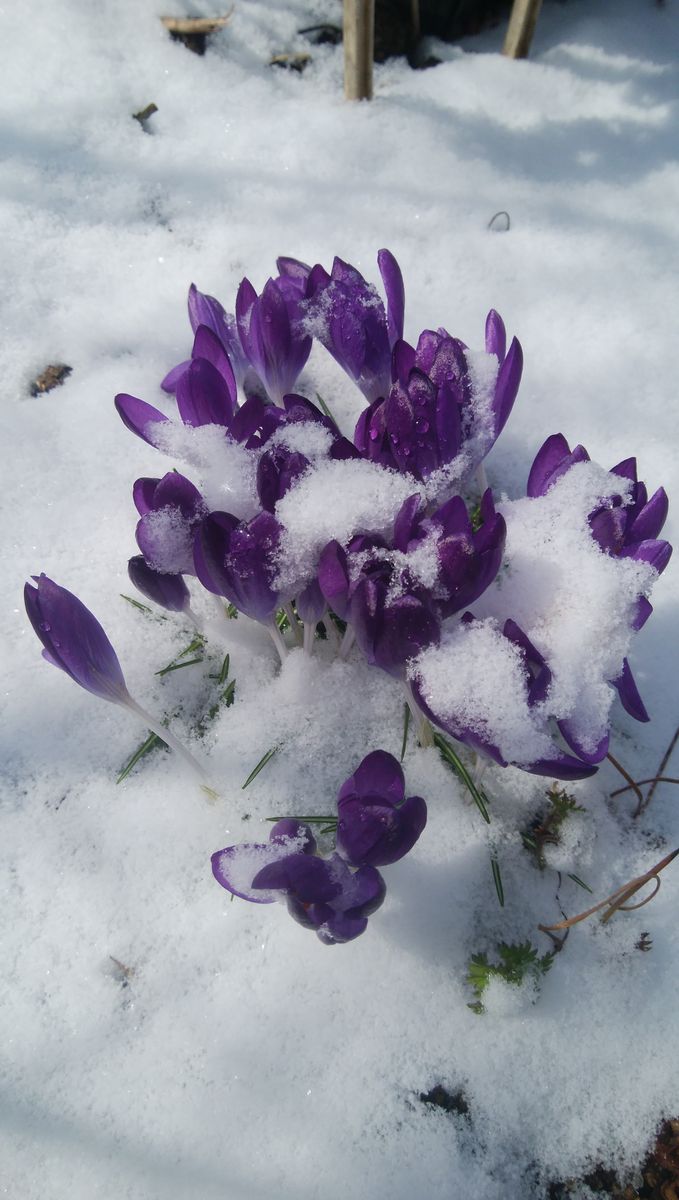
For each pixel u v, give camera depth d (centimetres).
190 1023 47
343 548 45
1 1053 47
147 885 49
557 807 50
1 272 63
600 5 72
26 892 49
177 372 56
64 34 68
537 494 49
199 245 64
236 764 51
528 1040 47
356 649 53
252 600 46
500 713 43
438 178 66
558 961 48
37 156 66
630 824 51
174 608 50
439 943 48
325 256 63
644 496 47
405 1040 47
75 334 61
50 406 59
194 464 47
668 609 55
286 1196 45
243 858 44
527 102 69
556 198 66
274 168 66
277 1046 47
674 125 69
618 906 48
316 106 68
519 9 67
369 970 48
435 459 47
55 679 53
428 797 50
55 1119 46
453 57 71
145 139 67
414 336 61
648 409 60
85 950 48
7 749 52
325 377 61
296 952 48
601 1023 48
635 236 65
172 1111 46
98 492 57
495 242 65
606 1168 46
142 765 51
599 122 69
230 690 52
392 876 49
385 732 52
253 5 70
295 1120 46
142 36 69
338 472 46
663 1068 47
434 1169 46
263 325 50
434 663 43
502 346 50
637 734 52
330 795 50
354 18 63
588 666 45
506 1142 46
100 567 55
